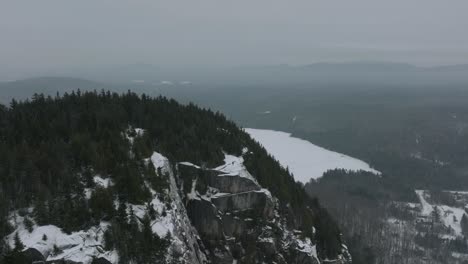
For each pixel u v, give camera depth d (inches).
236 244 2839.6
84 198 2078.0
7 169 2111.2
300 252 2982.3
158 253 2062.0
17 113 2851.9
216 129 3609.7
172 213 2320.4
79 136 2497.5
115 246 1962.4
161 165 2600.9
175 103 4082.2
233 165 3078.2
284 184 3400.6
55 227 1925.4
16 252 1779.0
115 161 2336.4
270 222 2979.8
